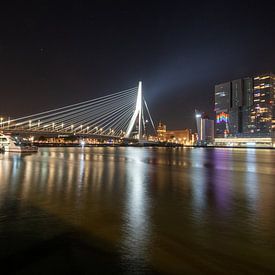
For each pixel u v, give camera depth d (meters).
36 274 7.02
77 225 10.64
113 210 12.91
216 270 7.25
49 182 21.31
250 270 7.26
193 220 11.51
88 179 23.33
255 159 61.56
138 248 8.52
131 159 54.22
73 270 7.21
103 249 8.45
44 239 9.19
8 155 58.88
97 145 182.62
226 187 20.27
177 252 8.29
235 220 11.57
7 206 13.50
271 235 9.76
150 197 16.06
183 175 27.61
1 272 7.11
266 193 17.83
